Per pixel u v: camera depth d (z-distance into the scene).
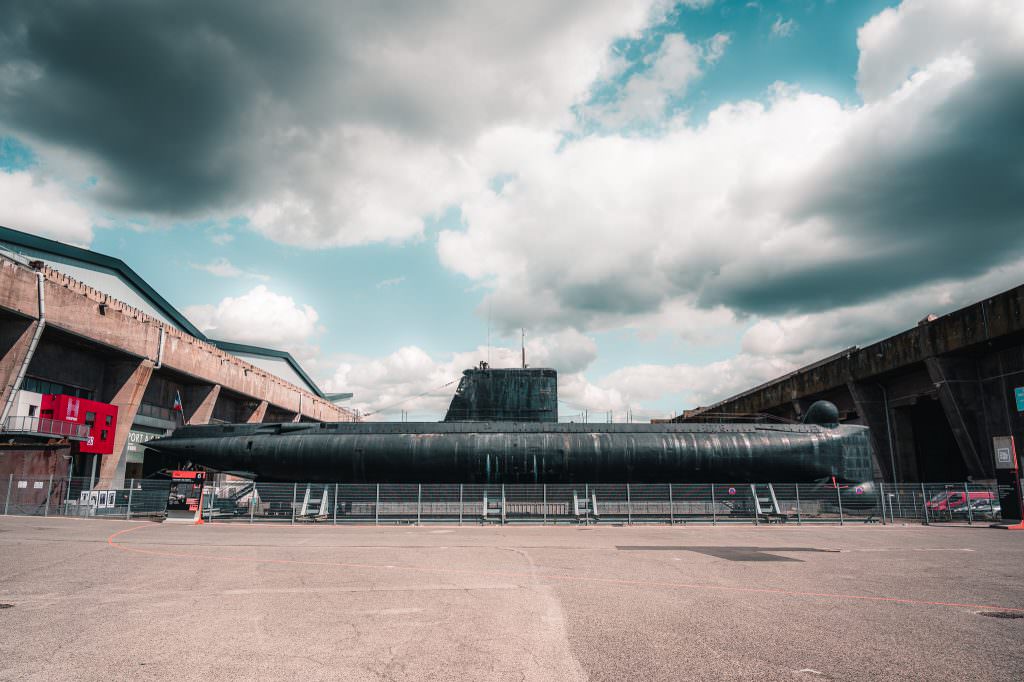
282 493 24.33
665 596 8.70
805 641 6.29
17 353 32.41
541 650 5.93
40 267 33.19
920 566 11.80
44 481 28.31
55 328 34.28
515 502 23.86
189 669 5.29
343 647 6.00
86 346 38.56
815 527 22.20
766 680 5.07
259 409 61.12
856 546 15.50
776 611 7.73
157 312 66.00
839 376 46.47
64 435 34.94
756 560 12.56
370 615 7.41
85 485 30.84
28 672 5.19
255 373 59.66
